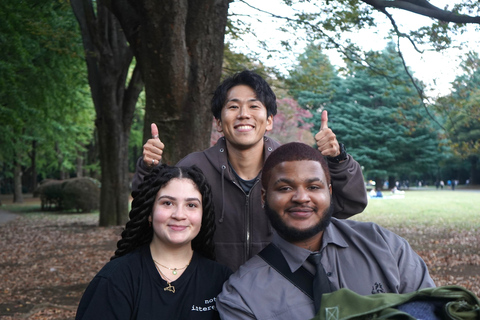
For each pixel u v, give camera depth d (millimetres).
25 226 18047
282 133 29484
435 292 1693
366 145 47500
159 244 2352
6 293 7387
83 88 19297
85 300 2184
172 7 5559
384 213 21812
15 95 14391
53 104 16688
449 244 12047
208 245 2502
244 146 2918
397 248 2154
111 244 12508
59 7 13320
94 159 35281
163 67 5777
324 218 2068
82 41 14445
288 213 2062
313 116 47375
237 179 2986
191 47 5965
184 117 5965
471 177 63969
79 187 23938
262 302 1996
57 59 14641
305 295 2018
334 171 2609
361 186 2654
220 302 2076
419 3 8008
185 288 2287
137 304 2180
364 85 47688
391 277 2035
